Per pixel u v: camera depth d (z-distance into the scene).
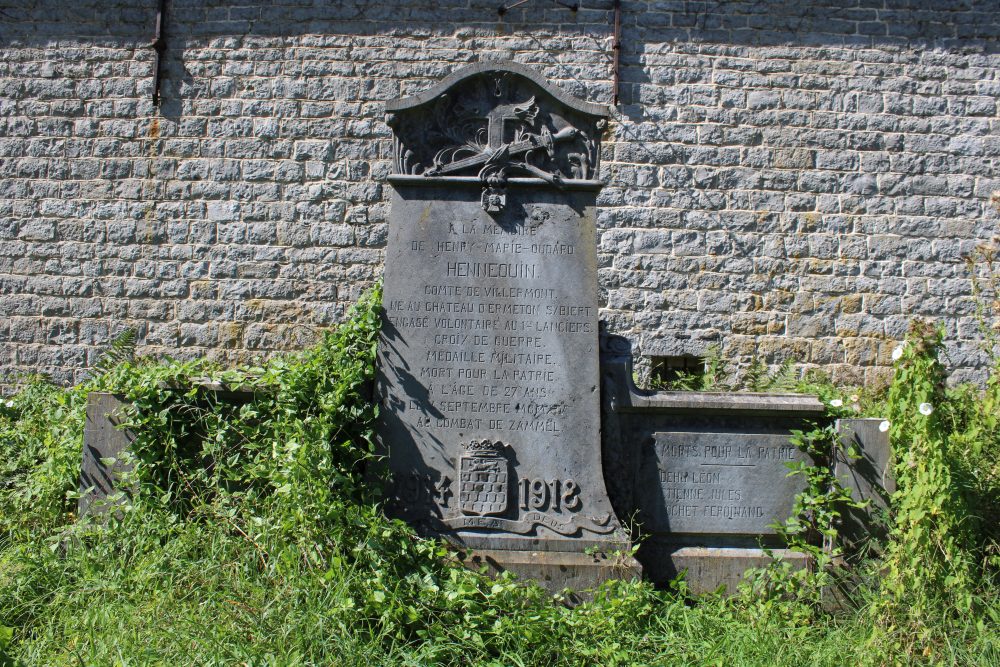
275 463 4.60
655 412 4.95
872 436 4.81
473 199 5.02
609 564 4.57
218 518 4.55
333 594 3.86
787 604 4.40
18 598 4.01
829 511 4.77
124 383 5.04
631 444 4.95
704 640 4.05
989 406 5.02
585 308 4.94
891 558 4.17
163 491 4.72
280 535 4.23
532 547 4.67
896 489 4.69
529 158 5.04
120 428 4.77
